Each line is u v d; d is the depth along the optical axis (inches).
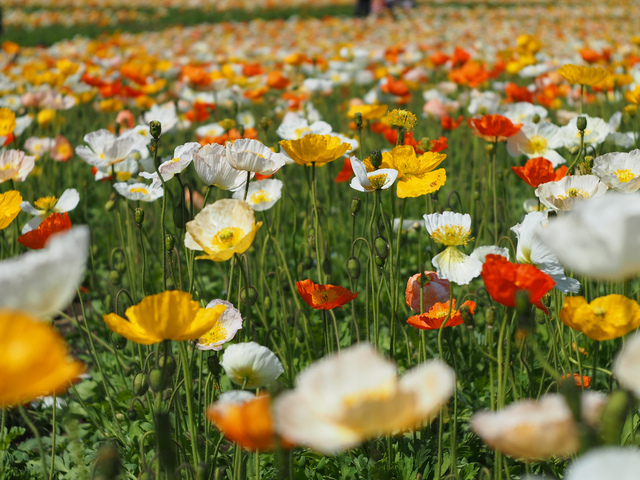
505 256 82.4
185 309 55.4
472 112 198.7
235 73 283.1
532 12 703.7
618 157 89.8
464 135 213.3
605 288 117.6
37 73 303.6
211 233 69.8
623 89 221.8
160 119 165.8
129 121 200.5
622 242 42.8
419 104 294.5
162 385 61.1
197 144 94.3
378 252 88.0
